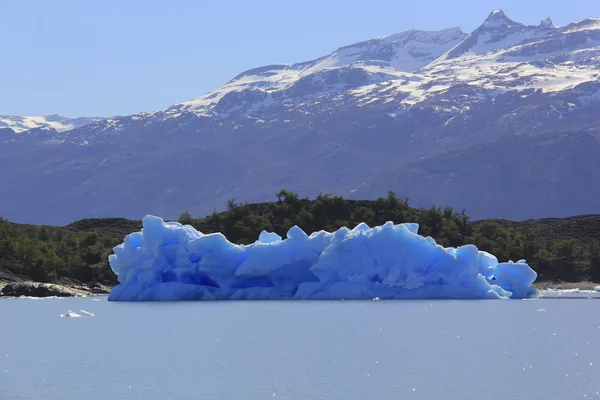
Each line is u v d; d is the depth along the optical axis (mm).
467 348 72438
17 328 90438
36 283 147500
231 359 67188
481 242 183875
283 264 127688
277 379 58562
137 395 53875
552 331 84312
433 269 127812
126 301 130125
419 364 64188
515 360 65688
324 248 128750
